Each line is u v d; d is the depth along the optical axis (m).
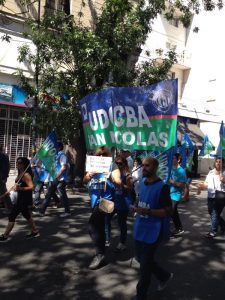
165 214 4.47
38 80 14.79
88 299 4.84
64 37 14.02
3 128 17.44
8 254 6.49
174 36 29.38
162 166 5.41
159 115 5.51
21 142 18.05
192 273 5.98
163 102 5.43
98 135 6.55
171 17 16.92
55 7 18.36
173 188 8.31
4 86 17.11
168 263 6.44
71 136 14.66
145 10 14.88
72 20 14.73
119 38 14.23
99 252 6.00
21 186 7.38
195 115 29.89
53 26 14.61
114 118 6.18
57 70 14.94
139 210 4.60
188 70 31.50
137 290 4.47
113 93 6.14
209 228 9.39
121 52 14.78
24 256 6.43
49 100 14.56
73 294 4.98
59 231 8.19
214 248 7.48
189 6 16.67
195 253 7.09
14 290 5.04
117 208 6.77
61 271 5.80
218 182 8.25
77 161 15.44
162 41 28.16
